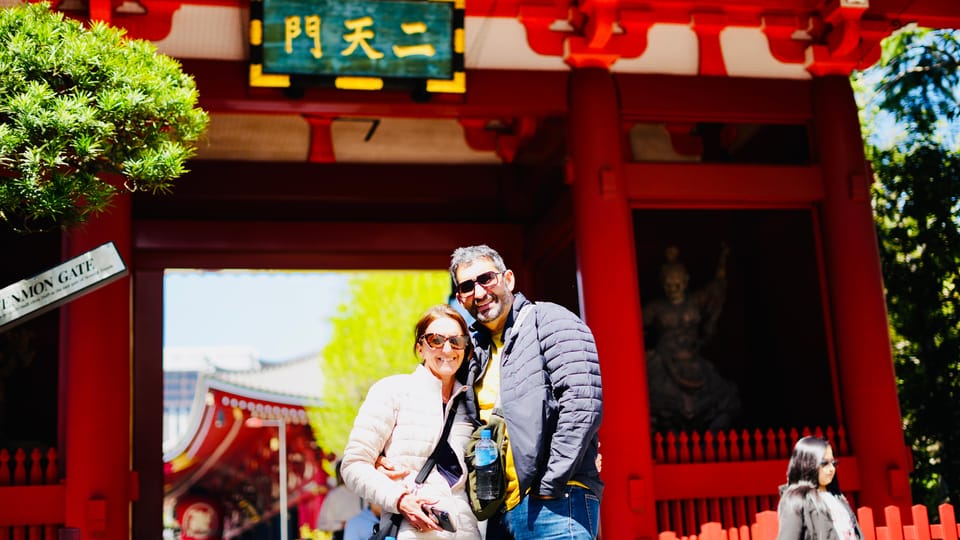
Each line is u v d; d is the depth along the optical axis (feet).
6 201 19.44
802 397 38.75
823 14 36.60
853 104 37.32
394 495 15.51
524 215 45.06
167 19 33.35
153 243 42.34
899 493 34.30
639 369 33.78
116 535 31.30
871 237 36.37
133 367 41.32
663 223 43.04
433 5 34.19
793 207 37.37
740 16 36.60
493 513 16.12
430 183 45.32
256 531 123.03
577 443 15.79
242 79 34.50
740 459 34.96
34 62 19.98
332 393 103.35
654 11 35.70
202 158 43.68
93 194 20.42
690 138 38.29
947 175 44.75
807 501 20.67
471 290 17.07
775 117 37.40
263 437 117.39
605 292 34.17
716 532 28.94
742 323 42.73
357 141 44.93
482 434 16.05
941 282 44.32
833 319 36.52
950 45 46.88
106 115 20.22
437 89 34.45
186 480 120.16
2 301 18.10
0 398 37.81
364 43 33.99
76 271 18.47
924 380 44.11
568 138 36.19
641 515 32.68
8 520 30.48
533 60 36.19
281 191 44.04
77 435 31.40
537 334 16.66
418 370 16.61
